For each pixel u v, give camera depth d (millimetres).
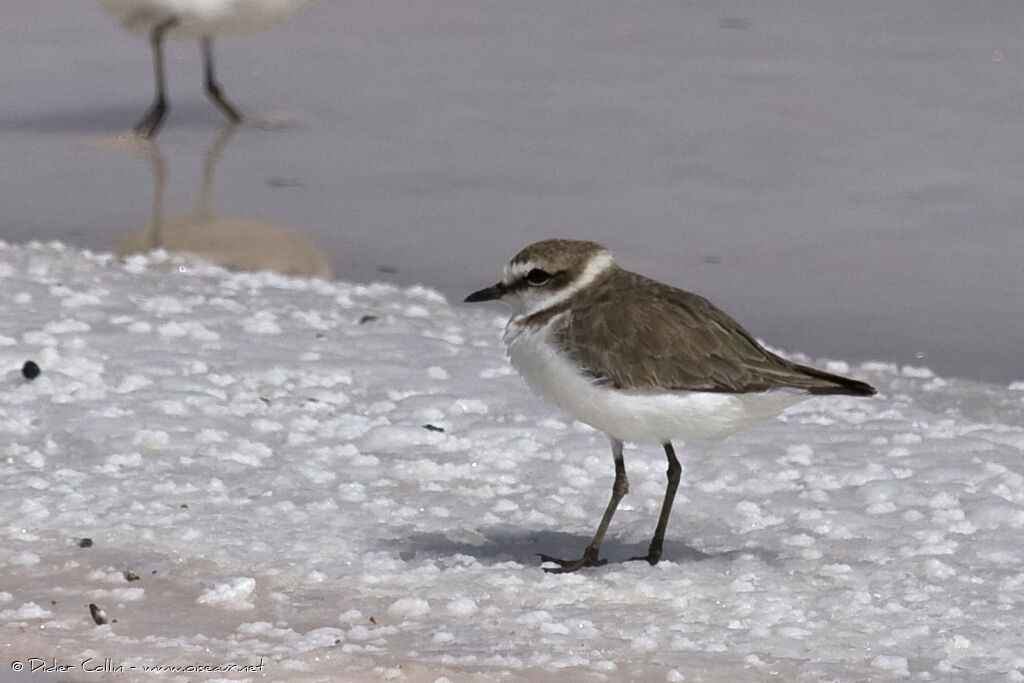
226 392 11203
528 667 7180
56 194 19016
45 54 27156
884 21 28594
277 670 7059
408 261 16516
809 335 14594
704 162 20406
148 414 10562
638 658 7348
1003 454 10547
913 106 23047
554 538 9023
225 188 19406
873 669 7266
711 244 17188
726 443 10680
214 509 9094
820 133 21688
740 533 9172
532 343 8258
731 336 8039
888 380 13117
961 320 15000
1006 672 7258
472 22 29391
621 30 28391
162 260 15602
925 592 8242
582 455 10242
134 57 27312
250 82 25625
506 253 16828
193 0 22047
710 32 28109
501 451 10273
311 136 22172
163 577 8133
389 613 7781
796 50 26562
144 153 21281
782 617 7887
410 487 9734
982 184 19406
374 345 12586
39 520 8766
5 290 13297
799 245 17156
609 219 18031
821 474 10086
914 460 10398
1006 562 8727
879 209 18438
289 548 8562
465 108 23422
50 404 10617
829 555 8820
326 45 27906
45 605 7758
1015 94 23641
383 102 23969
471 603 7867
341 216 18156
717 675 7168
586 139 21562
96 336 12180
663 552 8844
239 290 14438
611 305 8125
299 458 10047
